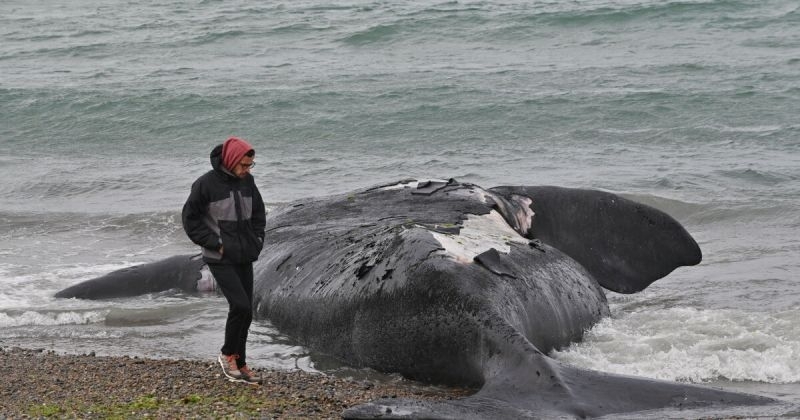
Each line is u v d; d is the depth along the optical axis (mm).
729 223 19281
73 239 19391
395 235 11836
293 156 27578
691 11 46625
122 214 21078
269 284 13250
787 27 43625
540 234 14375
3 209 22188
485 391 8961
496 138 28812
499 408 8430
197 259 15344
